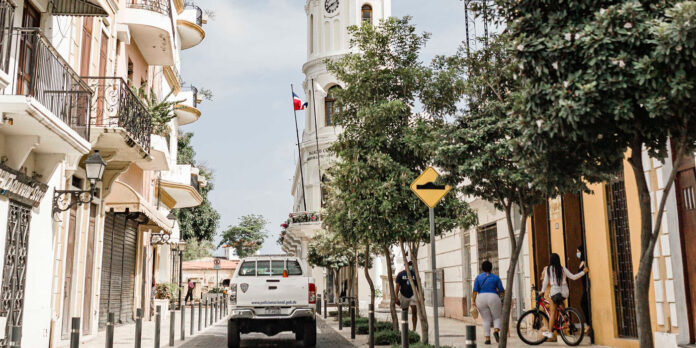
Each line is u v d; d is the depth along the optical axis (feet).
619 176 38.09
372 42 40.88
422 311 39.34
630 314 36.94
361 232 38.83
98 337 52.70
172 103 65.31
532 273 49.06
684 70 17.02
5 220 34.12
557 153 21.31
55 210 40.78
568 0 19.26
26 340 37.01
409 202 37.09
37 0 38.58
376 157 37.24
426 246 89.71
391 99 40.32
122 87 46.73
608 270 38.83
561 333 40.65
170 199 95.50
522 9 20.35
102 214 54.75
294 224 131.64
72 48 43.93
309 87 145.28
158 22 60.95
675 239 32.14
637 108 18.62
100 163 39.40
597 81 17.85
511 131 26.68
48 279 40.11
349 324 65.82
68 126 36.17
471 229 67.67
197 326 68.18
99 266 54.39
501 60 28.89
